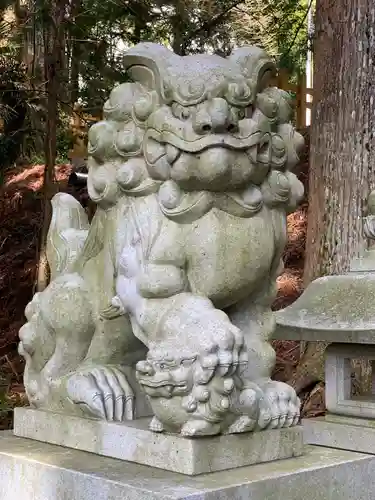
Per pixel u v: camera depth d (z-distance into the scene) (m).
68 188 7.64
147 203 1.79
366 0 4.02
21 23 5.95
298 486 1.64
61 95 5.95
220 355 1.55
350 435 2.11
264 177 1.82
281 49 7.20
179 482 1.52
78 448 1.86
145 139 1.78
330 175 4.11
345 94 4.06
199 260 1.75
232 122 1.66
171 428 1.63
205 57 1.80
